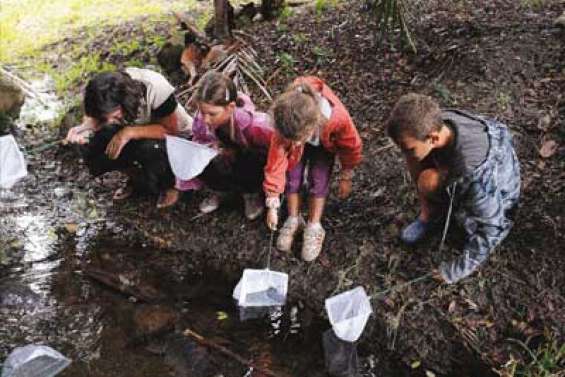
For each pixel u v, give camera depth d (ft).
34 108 14.44
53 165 12.55
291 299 9.52
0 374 8.28
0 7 21.01
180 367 8.52
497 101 11.14
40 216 11.34
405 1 14.05
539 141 10.32
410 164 8.86
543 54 11.78
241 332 9.08
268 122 9.41
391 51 13.10
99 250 10.61
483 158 7.88
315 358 8.67
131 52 16.14
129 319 9.30
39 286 9.93
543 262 8.86
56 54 17.13
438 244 9.41
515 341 8.38
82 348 8.85
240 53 13.48
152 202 11.27
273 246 10.02
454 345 8.54
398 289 9.12
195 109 12.73
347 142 9.06
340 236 9.93
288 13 15.96
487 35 12.60
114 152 10.09
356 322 8.58
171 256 10.41
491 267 8.98
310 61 13.62
